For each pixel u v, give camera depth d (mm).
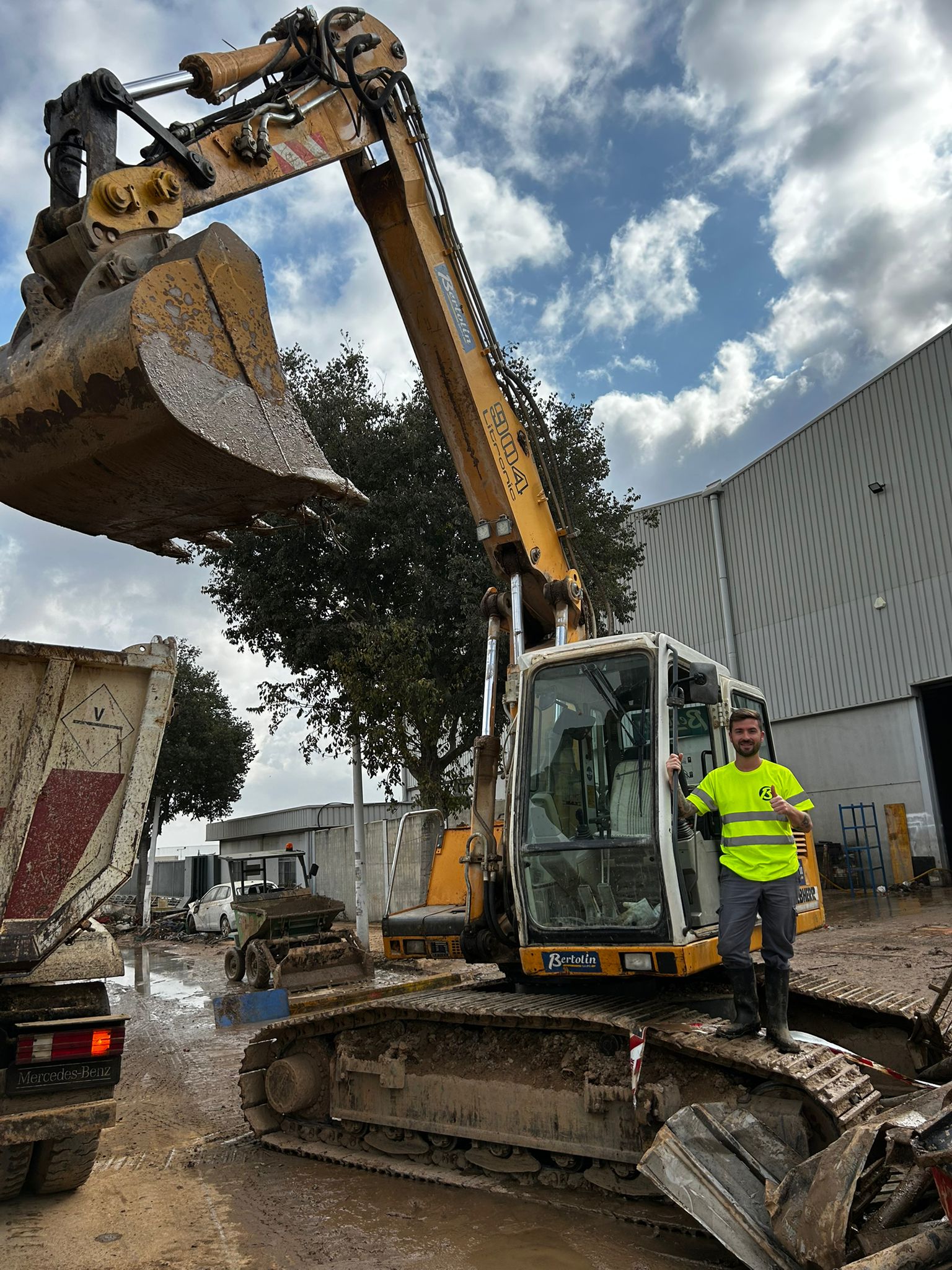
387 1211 4980
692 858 5363
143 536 4074
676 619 28516
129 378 3180
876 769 23656
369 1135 6066
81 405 3303
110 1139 6578
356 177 6660
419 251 6602
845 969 11531
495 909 5992
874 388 23844
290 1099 6332
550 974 5266
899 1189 3479
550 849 5387
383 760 15438
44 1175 5082
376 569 16781
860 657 24000
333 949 13773
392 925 6863
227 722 34156
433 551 16625
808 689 25219
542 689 5684
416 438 16234
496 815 6359
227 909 23844
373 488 16484
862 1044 5977
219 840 44500
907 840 22156
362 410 16938
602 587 8023
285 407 3652
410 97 6586
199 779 32219
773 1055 4469
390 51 6438
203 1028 11289
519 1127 5273
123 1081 8500
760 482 26828
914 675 22750
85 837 4746
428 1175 5477
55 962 4922
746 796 4863
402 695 14836
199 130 4285
